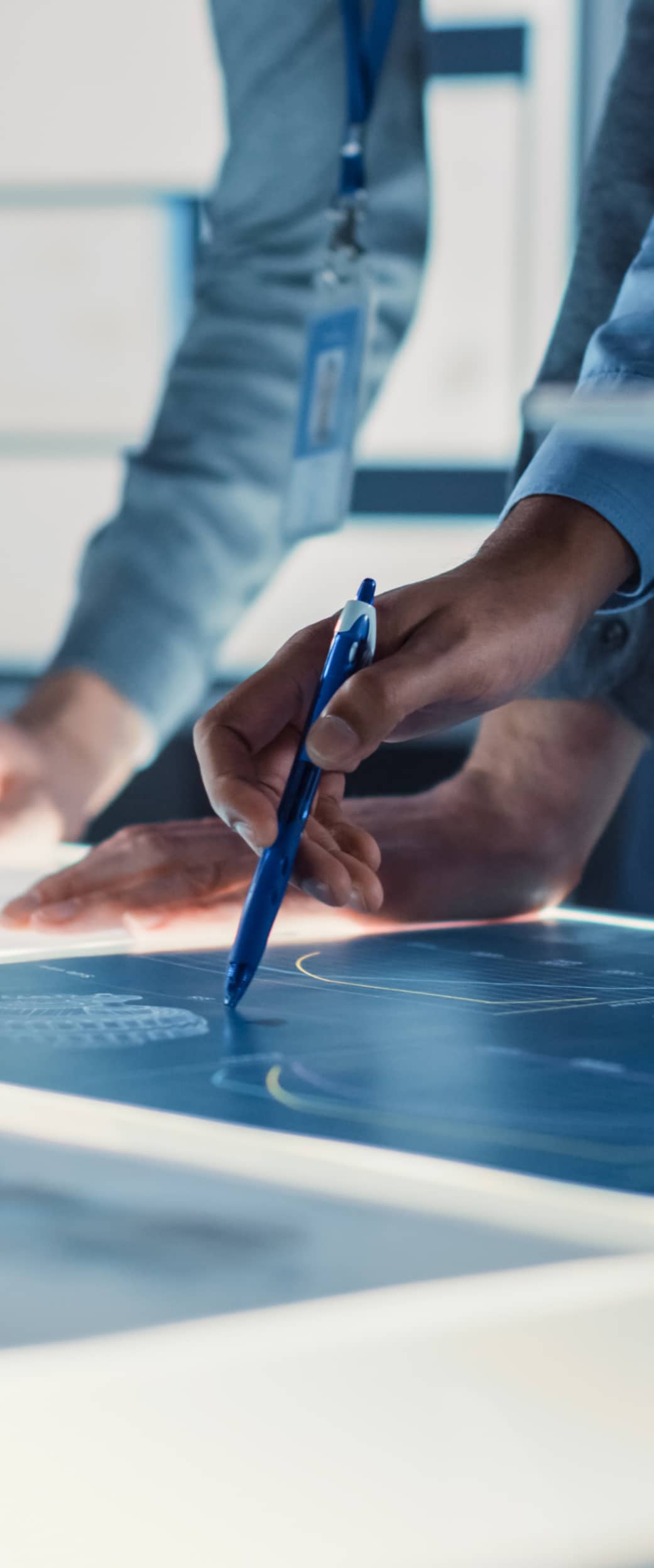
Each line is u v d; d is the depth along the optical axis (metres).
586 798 0.81
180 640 1.21
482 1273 0.24
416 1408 0.21
